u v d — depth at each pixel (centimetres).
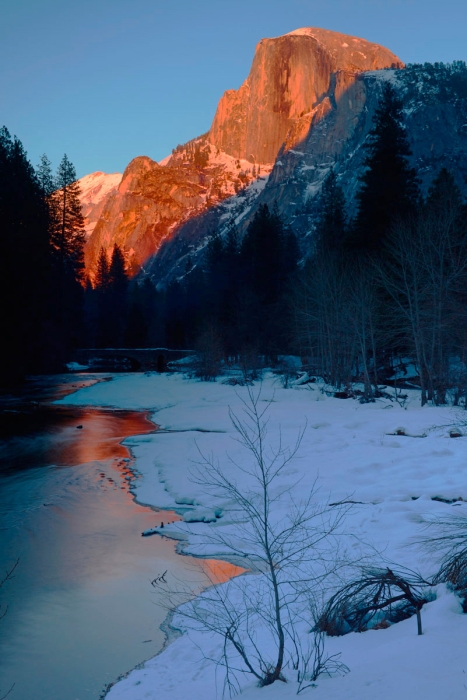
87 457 2084
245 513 1248
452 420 2142
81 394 4319
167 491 1559
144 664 680
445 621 531
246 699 456
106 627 807
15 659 720
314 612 683
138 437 2450
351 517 1083
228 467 1691
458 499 1152
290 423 2400
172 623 805
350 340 3706
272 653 593
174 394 4178
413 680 391
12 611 859
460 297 3133
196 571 1000
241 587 860
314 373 4866
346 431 2092
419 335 2959
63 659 720
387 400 3164
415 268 3108
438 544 835
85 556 1096
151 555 1095
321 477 1441
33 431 2689
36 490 1616
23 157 6425
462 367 3145
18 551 1130
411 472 1386
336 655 506
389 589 632
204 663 637
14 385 5162
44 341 6353
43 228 6144
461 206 4188
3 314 4916
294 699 416
